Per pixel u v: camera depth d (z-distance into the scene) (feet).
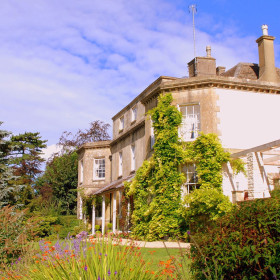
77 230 83.20
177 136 57.62
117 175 90.79
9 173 82.12
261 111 61.11
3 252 27.45
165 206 55.52
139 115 84.23
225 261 14.65
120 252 18.66
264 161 53.93
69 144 158.40
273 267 13.15
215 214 50.31
